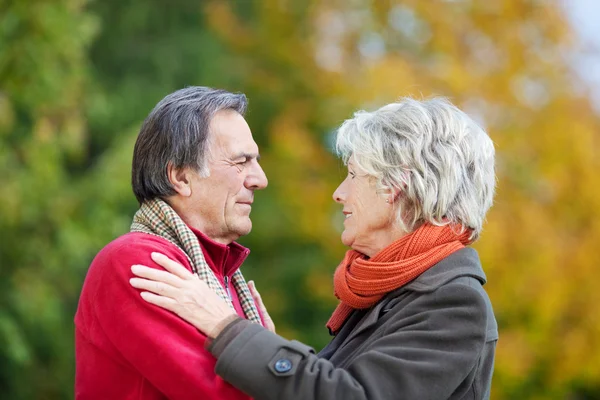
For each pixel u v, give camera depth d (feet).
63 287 34.88
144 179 10.18
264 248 38.11
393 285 9.59
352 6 37.19
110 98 41.34
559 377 32.81
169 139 10.00
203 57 42.83
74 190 34.55
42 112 31.48
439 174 9.62
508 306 30.76
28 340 34.47
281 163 35.27
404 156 9.68
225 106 10.27
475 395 9.34
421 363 8.82
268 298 36.81
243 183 10.25
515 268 30.35
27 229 32.76
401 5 34.86
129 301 9.25
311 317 38.42
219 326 9.00
